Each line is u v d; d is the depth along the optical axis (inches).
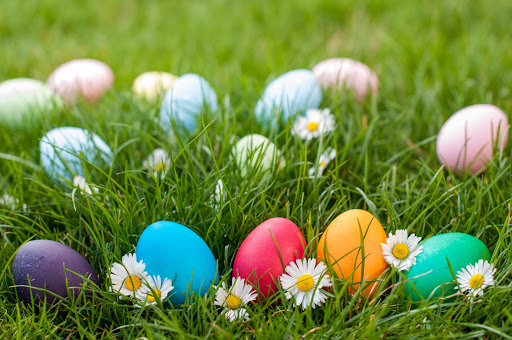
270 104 30.6
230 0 59.2
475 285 23.9
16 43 50.7
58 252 24.5
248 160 27.8
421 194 27.0
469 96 33.1
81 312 24.7
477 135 27.9
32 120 31.7
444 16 47.8
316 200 26.4
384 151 30.1
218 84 34.4
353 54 42.1
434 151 29.8
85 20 57.5
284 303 24.1
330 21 52.2
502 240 25.0
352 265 24.2
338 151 29.1
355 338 23.6
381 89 34.1
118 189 28.2
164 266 24.1
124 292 24.3
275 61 40.7
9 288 25.3
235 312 24.1
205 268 24.4
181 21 55.4
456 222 25.9
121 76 40.1
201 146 29.4
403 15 49.3
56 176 28.2
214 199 26.0
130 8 61.6
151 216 26.3
